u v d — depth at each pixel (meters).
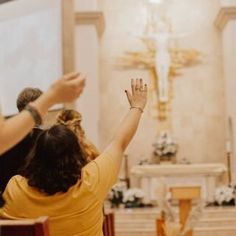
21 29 7.62
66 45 7.42
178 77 14.67
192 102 14.59
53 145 1.97
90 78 13.20
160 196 6.52
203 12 14.91
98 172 2.03
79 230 1.97
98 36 14.61
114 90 14.67
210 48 14.77
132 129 2.23
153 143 13.75
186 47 14.76
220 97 14.60
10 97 7.57
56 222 1.94
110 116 14.59
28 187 1.99
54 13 7.51
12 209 1.97
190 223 5.43
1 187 2.73
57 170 1.96
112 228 3.67
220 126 14.50
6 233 1.59
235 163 12.94
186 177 12.21
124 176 13.91
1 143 1.27
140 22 14.86
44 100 1.35
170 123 14.47
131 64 14.70
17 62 7.58
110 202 11.52
